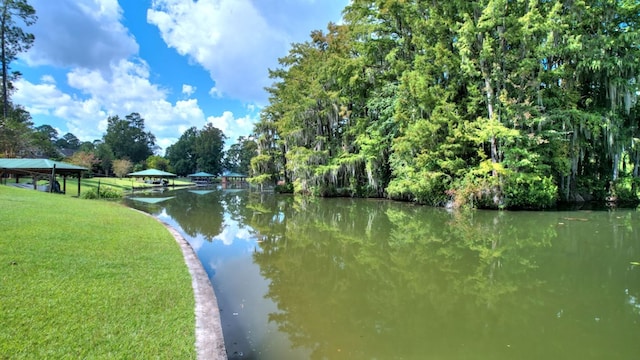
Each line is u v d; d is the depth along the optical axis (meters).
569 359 3.54
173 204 20.80
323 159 26.16
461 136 16.17
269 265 7.38
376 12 22.83
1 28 33.03
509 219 13.06
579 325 4.36
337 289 5.85
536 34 15.28
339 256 8.14
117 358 2.85
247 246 9.24
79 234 7.19
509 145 15.23
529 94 15.45
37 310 3.53
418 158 16.88
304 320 4.61
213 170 83.19
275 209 18.12
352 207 18.61
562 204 17.19
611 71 15.34
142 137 84.75
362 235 10.70
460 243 9.31
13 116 34.94
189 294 4.60
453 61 17.50
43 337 3.04
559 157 15.50
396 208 17.59
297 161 26.52
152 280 4.99
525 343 3.90
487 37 15.59
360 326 4.42
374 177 22.52
